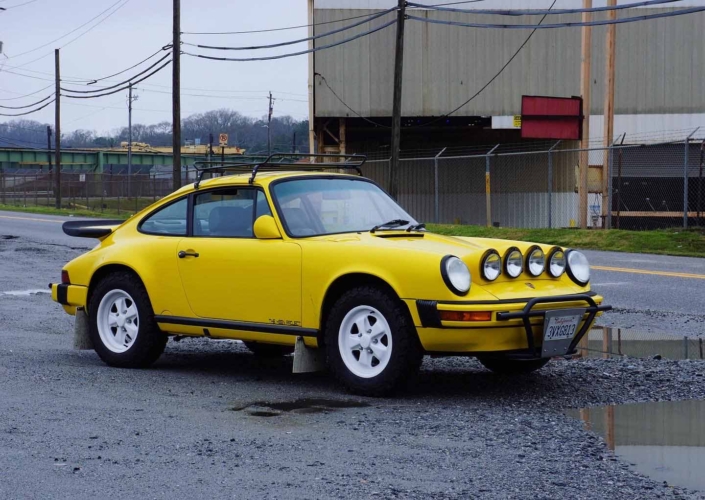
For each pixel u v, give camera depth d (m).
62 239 24.03
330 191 7.17
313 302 6.54
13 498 4.21
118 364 7.64
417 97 45.06
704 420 5.71
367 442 5.18
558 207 47.50
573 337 6.48
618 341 8.97
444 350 6.10
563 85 45.53
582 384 6.84
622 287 13.60
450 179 51.03
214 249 7.08
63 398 6.39
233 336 7.03
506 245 6.49
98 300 7.73
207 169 7.54
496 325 6.00
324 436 5.32
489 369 7.41
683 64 46.34
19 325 10.03
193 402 6.29
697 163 45.00
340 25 44.06
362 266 6.29
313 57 44.22
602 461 4.76
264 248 6.81
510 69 45.25
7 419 5.75
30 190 90.06
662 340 9.02
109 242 7.89
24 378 7.10
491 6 45.09
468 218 50.31
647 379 7.00
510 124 45.31
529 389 6.68
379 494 4.24
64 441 5.22
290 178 7.15
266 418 5.80
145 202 68.12
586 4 28.25
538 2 45.19
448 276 5.99
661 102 46.38
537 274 6.47
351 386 6.41
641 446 5.08
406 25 44.78
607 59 28.12
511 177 49.38
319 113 44.44
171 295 7.32
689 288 13.46
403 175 52.50
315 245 6.57
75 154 98.88
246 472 4.61
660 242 22.08
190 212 7.43
